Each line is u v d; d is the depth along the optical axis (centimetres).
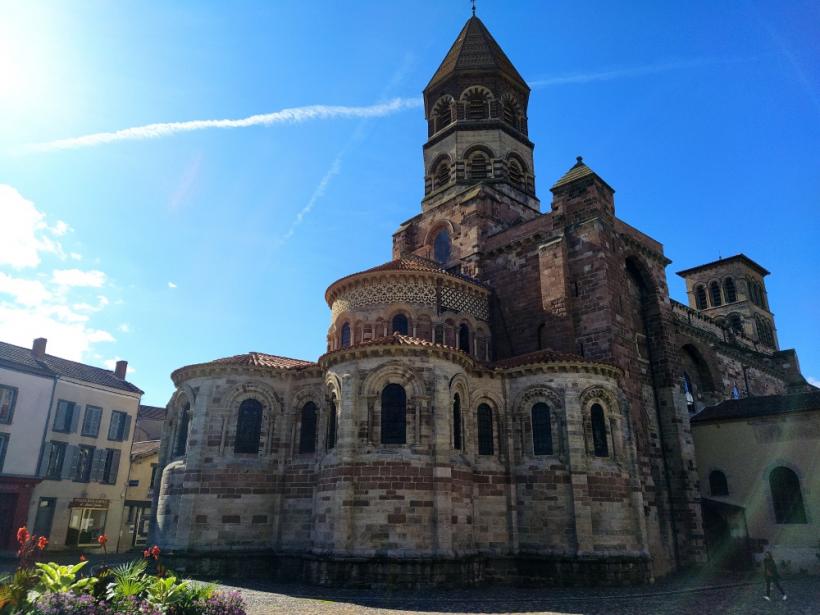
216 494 3291
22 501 4397
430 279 4019
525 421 3425
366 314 3922
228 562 3183
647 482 3672
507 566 3200
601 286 3825
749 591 2914
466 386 3350
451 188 5122
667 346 4400
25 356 4800
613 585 3023
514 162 5312
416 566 2780
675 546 3975
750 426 4278
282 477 3444
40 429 4578
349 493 2925
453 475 3056
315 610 2220
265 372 3566
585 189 4084
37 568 1628
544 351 3638
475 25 5784
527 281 4231
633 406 3762
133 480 5591
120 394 5341
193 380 3559
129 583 1588
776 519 4012
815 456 3938
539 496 3253
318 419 3469
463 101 5381
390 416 3084
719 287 8388
